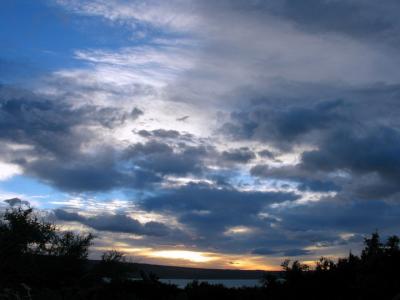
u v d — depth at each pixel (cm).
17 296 1836
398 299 1532
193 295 2230
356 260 1931
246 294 2094
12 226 2339
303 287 1914
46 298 2022
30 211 2409
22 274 2270
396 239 1912
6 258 2247
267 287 2073
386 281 1683
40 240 2411
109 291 2284
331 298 1838
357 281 1752
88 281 2459
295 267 2022
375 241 1931
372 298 1683
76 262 2488
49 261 2438
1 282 2114
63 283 2397
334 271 1920
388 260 1794
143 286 2362
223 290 2223
